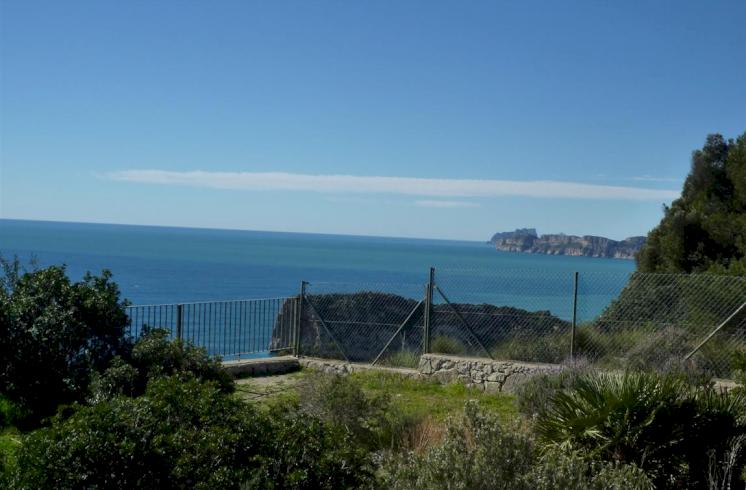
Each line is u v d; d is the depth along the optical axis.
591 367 11.16
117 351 10.27
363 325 14.96
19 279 10.30
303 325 15.34
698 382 9.59
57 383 9.62
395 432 8.86
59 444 5.39
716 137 20.19
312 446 5.74
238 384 12.78
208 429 5.90
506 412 10.90
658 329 12.48
